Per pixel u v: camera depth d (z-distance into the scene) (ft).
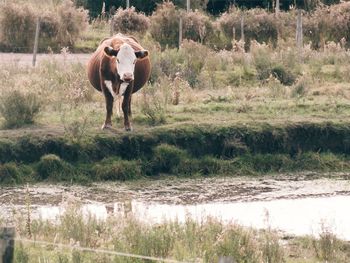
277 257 64.08
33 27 162.40
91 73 102.47
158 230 64.80
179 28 162.71
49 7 181.16
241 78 131.85
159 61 131.03
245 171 97.71
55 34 163.94
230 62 139.44
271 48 156.87
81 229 65.82
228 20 171.12
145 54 98.17
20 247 60.54
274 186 93.04
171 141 98.37
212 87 126.93
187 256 62.18
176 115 105.40
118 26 174.09
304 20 171.83
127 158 96.32
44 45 163.43
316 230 75.92
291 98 117.29
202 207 83.97
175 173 95.96
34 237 65.41
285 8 206.80
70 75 121.39
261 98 116.67
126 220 66.08
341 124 104.37
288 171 99.30
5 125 100.07
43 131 96.94
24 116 100.63
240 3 207.72
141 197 87.51
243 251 61.98
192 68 133.49
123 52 97.30
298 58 142.20
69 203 72.43
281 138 101.40
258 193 90.02
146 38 167.94
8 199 84.94
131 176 94.07
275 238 65.98
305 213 82.17
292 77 131.85
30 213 74.28
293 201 86.84
